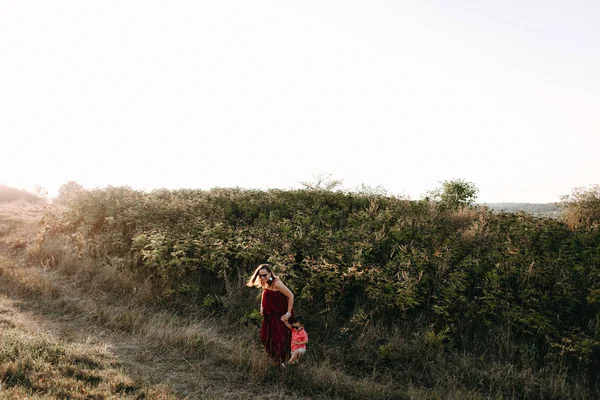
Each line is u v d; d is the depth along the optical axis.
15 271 8.50
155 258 8.31
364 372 5.63
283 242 8.84
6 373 4.27
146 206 11.90
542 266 7.51
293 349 5.57
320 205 12.05
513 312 6.34
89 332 6.16
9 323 5.98
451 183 13.25
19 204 24.45
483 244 8.64
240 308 7.03
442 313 6.24
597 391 5.18
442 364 5.66
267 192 13.62
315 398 4.91
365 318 6.33
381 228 9.72
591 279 7.26
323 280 7.33
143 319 6.71
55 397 3.91
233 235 9.52
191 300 7.55
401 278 7.23
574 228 10.24
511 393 5.14
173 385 4.81
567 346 5.71
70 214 12.67
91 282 8.35
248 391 4.93
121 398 4.19
